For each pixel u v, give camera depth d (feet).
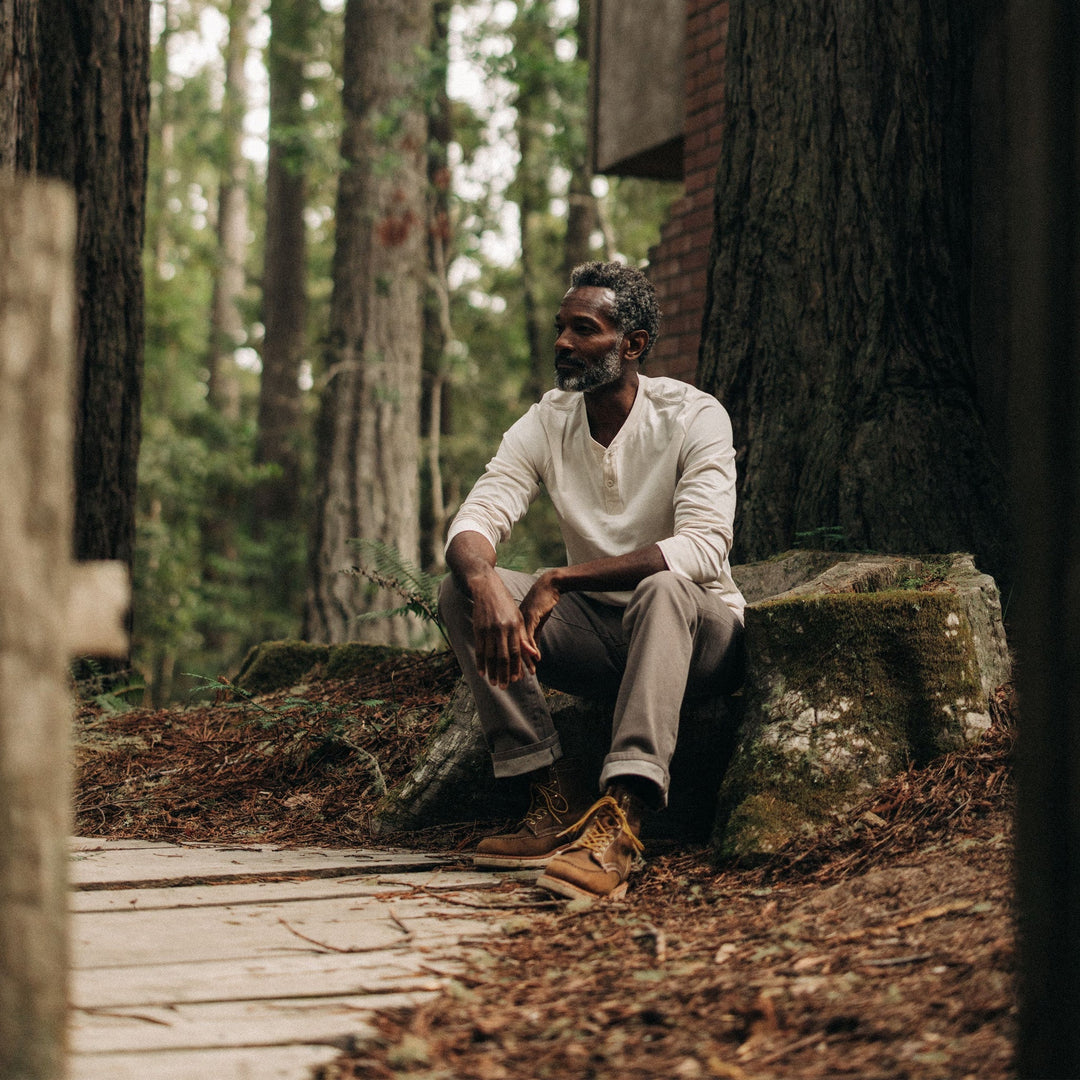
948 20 15.46
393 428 42.98
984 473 14.42
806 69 15.70
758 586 13.26
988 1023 5.92
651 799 9.62
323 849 11.60
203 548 67.41
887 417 14.57
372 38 44.86
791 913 8.25
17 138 16.67
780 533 15.11
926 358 14.89
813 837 9.70
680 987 6.95
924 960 6.88
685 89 23.35
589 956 7.73
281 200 65.00
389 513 42.39
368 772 13.38
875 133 15.30
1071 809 4.84
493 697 10.59
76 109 21.29
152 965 7.55
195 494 63.72
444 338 56.03
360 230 44.04
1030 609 5.07
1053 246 5.09
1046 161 5.18
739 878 9.50
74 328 21.25
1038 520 5.05
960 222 15.34
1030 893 4.99
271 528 63.46
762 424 15.57
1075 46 5.12
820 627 10.52
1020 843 5.07
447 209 56.13
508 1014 6.64
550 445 11.50
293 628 62.69
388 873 10.49
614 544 11.13
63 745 4.63
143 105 22.15
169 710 18.39
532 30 55.31
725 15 21.94
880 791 9.99
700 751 11.27
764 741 10.36
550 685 11.32
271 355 65.16
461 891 9.69
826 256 15.42
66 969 4.63
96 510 21.40
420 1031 6.33
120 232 21.70
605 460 11.10
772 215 15.79
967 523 14.16
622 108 25.82
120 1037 6.23
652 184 64.80
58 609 4.58
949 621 10.48
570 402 11.54
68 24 21.26
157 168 80.02
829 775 10.05
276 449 65.05
